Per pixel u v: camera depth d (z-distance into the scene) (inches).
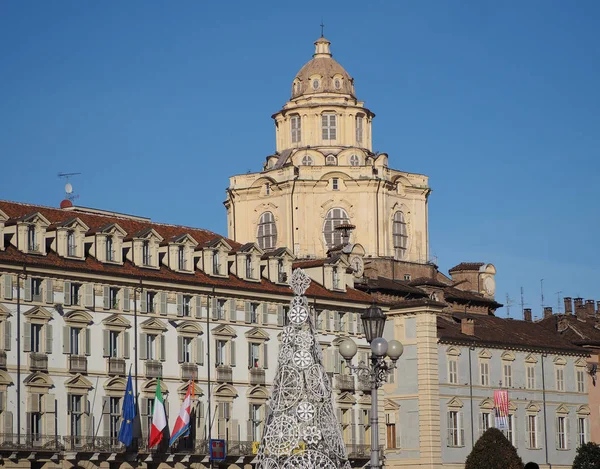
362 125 6540.4
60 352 4069.9
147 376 4288.9
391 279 6048.2
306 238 6254.9
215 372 4505.4
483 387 5428.2
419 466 5132.9
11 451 3873.0
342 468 2984.7
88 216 4451.3
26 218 4020.7
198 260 4574.3
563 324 6156.5
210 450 4392.2
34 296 4020.7
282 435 2915.8
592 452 5211.6
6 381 3917.3
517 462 4800.7
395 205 6363.2
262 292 4682.6
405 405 5201.8
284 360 2933.1
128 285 4276.6
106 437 4153.5
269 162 6555.1
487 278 6505.9
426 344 5172.2
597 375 6063.0
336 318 4972.9
